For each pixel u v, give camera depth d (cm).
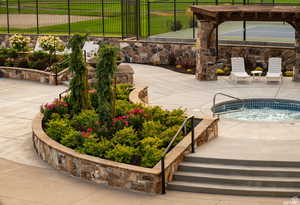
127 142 1448
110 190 1312
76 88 1725
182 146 1409
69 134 1520
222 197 1266
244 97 2094
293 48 2577
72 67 1711
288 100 2033
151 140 1420
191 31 3341
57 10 5009
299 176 1319
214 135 1576
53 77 2520
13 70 2702
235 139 1561
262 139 1564
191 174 1341
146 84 2417
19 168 1485
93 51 2830
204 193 1295
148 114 1627
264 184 1298
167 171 1308
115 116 1636
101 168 1340
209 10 2278
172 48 2873
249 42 2722
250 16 2284
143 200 1245
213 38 2416
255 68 2670
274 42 2666
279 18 2275
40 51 2777
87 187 1335
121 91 1980
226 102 2031
